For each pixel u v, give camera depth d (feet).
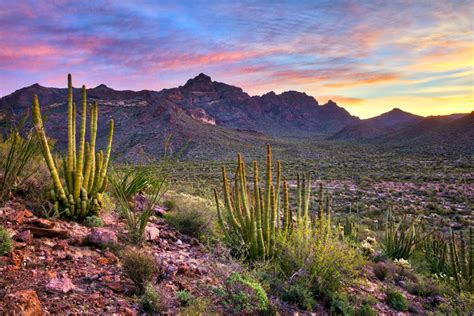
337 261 19.63
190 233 24.45
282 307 16.25
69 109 20.74
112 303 12.56
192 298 14.20
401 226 48.44
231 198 24.58
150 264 14.42
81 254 16.01
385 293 22.45
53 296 11.99
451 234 29.94
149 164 28.63
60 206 19.90
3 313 9.62
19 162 21.22
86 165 20.93
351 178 203.62
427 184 172.45
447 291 25.32
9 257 13.55
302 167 300.40
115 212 23.72
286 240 21.13
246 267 18.67
